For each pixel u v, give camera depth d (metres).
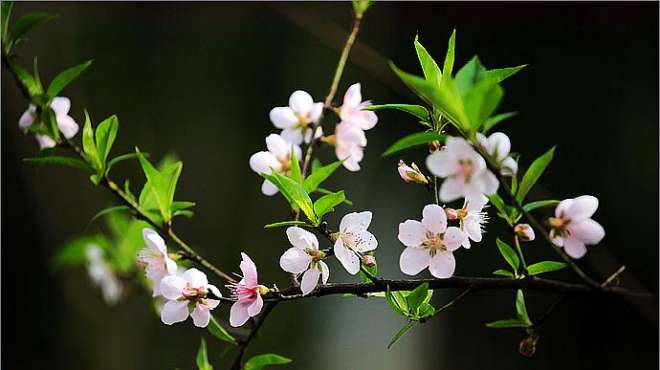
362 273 1.43
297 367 2.56
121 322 2.66
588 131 2.71
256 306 1.42
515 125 2.76
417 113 1.42
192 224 2.88
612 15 2.80
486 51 2.86
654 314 1.43
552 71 2.80
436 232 1.42
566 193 2.66
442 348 2.63
